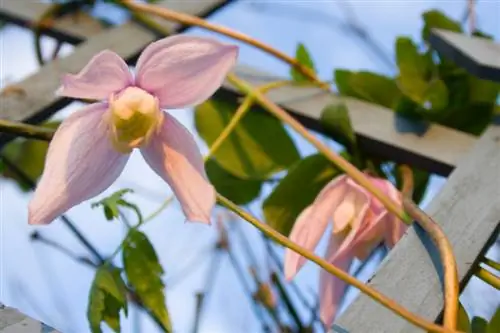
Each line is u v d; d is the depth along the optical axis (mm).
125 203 510
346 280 473
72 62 605
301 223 534
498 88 611
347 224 532
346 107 583
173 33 625
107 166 467
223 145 609
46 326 470
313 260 474
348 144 588
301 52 634
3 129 508
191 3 648
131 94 456
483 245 510
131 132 455
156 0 651
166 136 465
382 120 592
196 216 458
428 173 596
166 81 460
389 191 540
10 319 472
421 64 608
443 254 491
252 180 613
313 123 601
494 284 508
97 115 463
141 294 507
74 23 634
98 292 499
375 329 478
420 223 506
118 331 498
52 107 584
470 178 539
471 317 548
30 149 635
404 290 490
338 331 477
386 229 535
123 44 620
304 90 611
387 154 585
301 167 583
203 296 582
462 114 601
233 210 476
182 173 463
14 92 584
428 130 585
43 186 460
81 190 464
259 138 612
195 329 579
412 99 592
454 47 594
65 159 462
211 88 460
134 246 510
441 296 489
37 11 634
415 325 473
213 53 455
